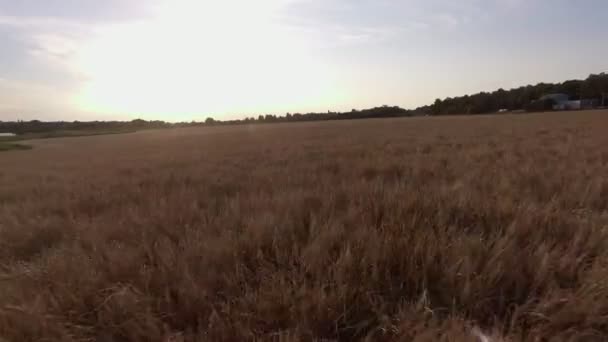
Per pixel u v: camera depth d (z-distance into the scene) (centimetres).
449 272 216
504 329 178
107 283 239
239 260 260
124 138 6731
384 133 2591
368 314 198
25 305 209
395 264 240
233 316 194
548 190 422
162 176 823
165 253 272
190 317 204
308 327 185
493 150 933
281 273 230
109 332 196
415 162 717
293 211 371
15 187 880
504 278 213
